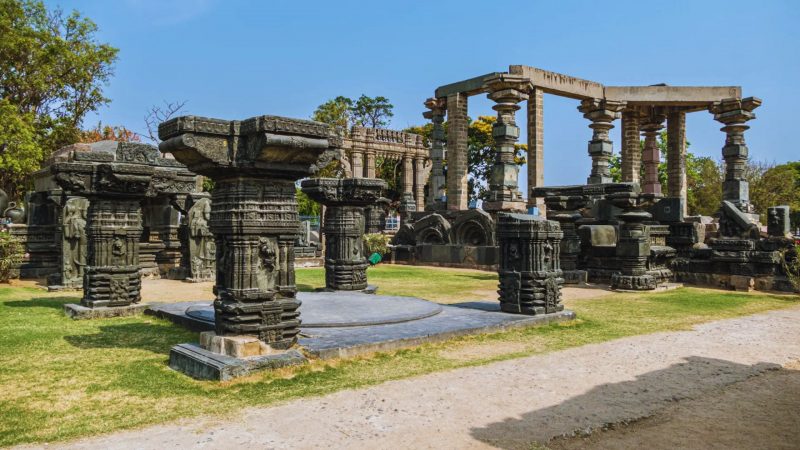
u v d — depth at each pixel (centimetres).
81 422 458
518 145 5172
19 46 2872
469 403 519
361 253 1252
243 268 618
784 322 975
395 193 5278
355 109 6078
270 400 516
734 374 634
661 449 427
